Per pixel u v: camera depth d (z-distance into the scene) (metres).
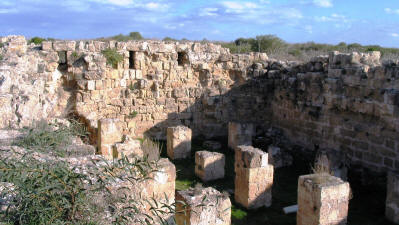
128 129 21.58
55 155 7.23
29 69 17.64
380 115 15.19
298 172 16.97
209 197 9.82
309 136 19.81
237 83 23.64
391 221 12.05
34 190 4.75
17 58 16.66
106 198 5.94
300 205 11.43
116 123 15.80
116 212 5.59
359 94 16.30
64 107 19.73
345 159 15.30
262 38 43.72
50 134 8.63
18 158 7.04
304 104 20.08
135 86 21.58
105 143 15.61
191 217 9.24
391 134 14.70
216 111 23.28
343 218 10.98
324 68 19.12
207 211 9.43
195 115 23.03
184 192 10.03
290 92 21.27
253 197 13.14
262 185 13.24
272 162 17.53
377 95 15.33
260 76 23.67
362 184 15.21
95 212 5.35
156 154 14.66
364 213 12.78
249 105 23.83
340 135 17.55
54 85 19.48
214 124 23.41
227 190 14.85
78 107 19.77
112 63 20.55
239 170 13.59
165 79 22.22
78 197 5.08
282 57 30.03
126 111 21.39
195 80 23.14
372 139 15.70
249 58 23.75
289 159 17.88
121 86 21.19
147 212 7.29
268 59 24.19
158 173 9.65
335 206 10.79
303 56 30.53
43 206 4.93
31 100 13.12
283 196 14.34
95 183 6.32
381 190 14.60
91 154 9.34
